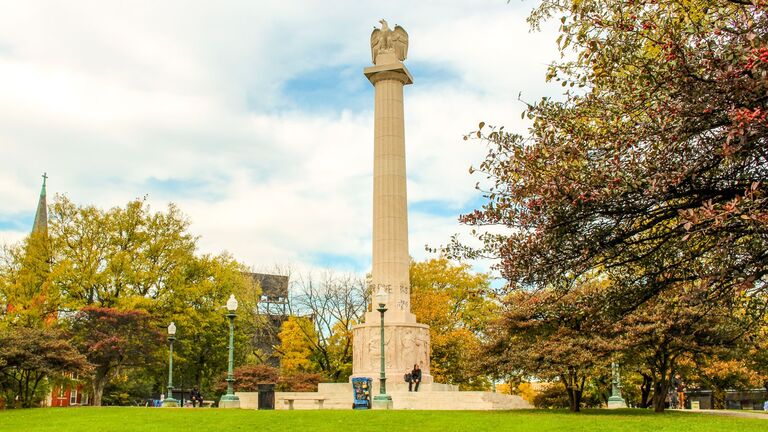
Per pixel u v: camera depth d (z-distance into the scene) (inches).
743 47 383.6
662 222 501.7
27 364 1221.1
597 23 463.2
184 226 2193.7
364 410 986.1
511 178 492.4
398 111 1747.0
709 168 421.4
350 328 2256.4
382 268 1662.2
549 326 1124.5
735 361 1579.7
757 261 438.0
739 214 382.9
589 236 473.7
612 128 458.9
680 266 523.2
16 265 1953.7
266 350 2699.3
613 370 1176.2
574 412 1062.4
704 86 399.5
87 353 1779.0
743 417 939.3
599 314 577.3
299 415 879.1
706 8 432.8
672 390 1764.3
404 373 1598.2
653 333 999.0
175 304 2100.1
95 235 2042.3
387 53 1779.0
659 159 422.0
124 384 2447.1
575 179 443.2
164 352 2065.7
